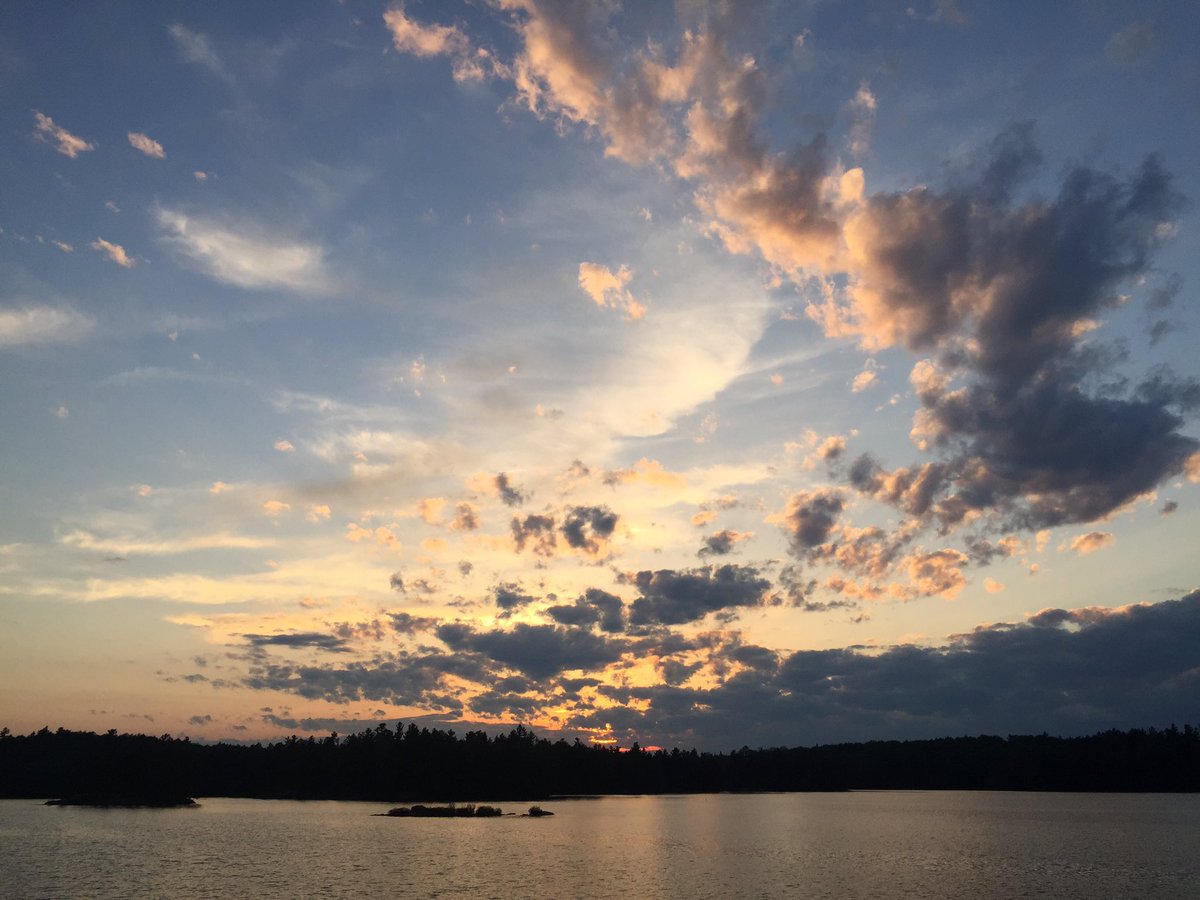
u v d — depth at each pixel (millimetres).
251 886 75438
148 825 148125
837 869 88688
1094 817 176000
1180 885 77188
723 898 69625
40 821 157250
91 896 69750
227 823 154625
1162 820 165375
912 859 97875
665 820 172500
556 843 118188
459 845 114562
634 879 81188
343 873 84562
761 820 172000
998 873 85188
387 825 152375
